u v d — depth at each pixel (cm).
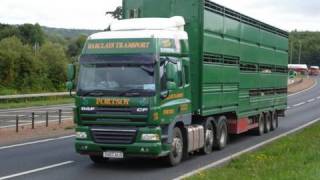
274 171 1261
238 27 2081
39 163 1575
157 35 1463
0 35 9494
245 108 2203
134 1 1756
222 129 1945
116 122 1438
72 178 1328
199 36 1689
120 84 1438
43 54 6581
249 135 2492
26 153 1798
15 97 4322
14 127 2706
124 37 1466
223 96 1905
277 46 2780
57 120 3105
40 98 4681
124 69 1445
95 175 1376
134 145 1427
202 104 1698
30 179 1308
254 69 2338
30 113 3494
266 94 2570
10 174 1375
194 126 1686
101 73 1460
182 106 1568
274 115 2764
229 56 1962
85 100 1462
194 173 1356
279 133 2606
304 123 3278
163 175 1376
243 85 2161
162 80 1455
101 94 1448
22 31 9762
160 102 1440
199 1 1686
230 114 2091
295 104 5262
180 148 1569
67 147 1970
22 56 6119
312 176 1168
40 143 2095
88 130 1462
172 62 1491
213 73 1789
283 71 2928
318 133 2377
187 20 1698
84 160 1641
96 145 1455
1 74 5875
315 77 11819
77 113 1476
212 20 1777
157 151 1427
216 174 1250
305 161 1450
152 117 1417
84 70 1477
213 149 1908
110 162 1603
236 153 1816
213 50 1784
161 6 1722
